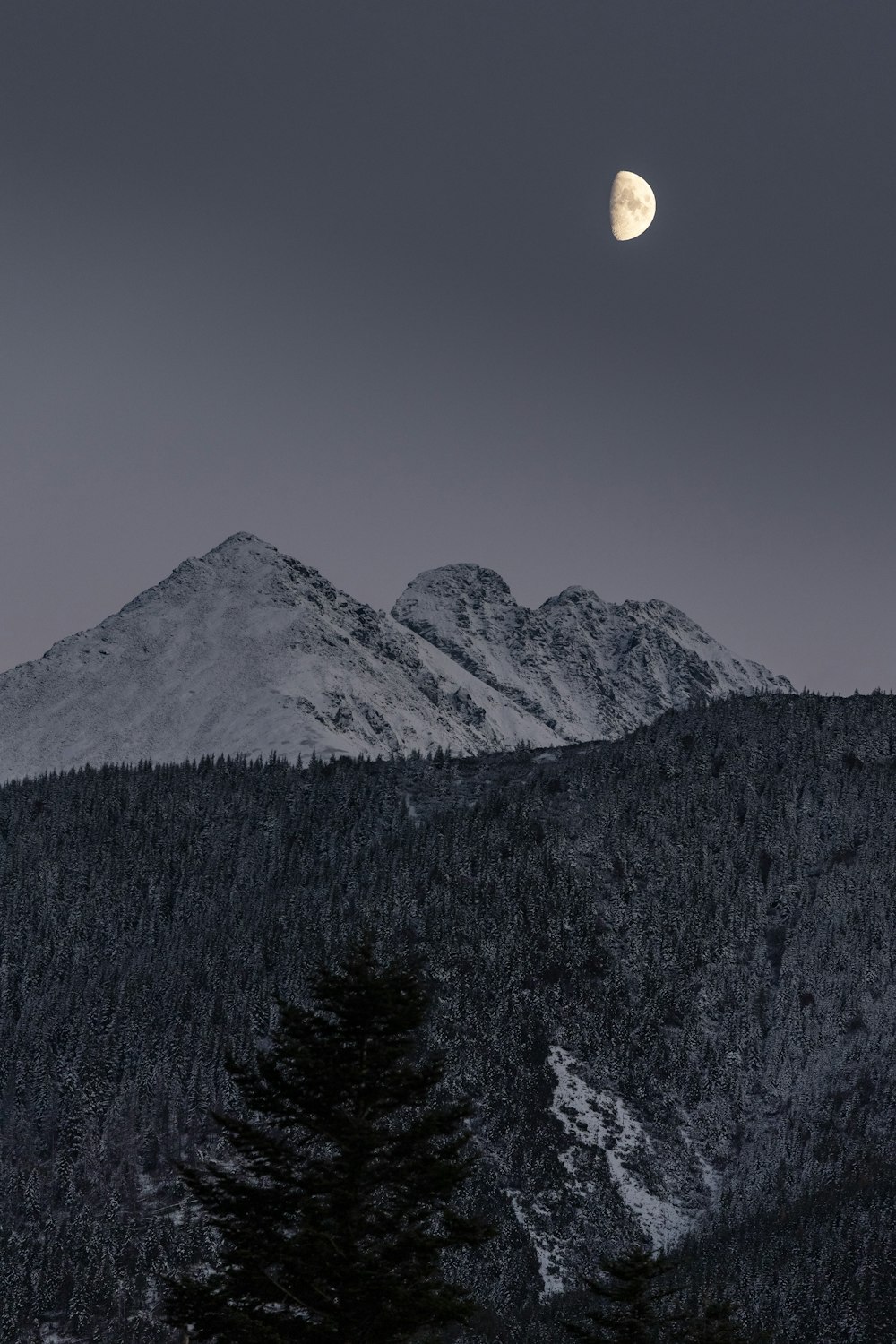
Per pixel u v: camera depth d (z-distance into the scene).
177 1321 99.88
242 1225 102.31
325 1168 103.38
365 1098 105.06
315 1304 99.38
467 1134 106.31
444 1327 102.50
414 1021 106.19
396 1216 103.75
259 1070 106.50
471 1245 104.19
